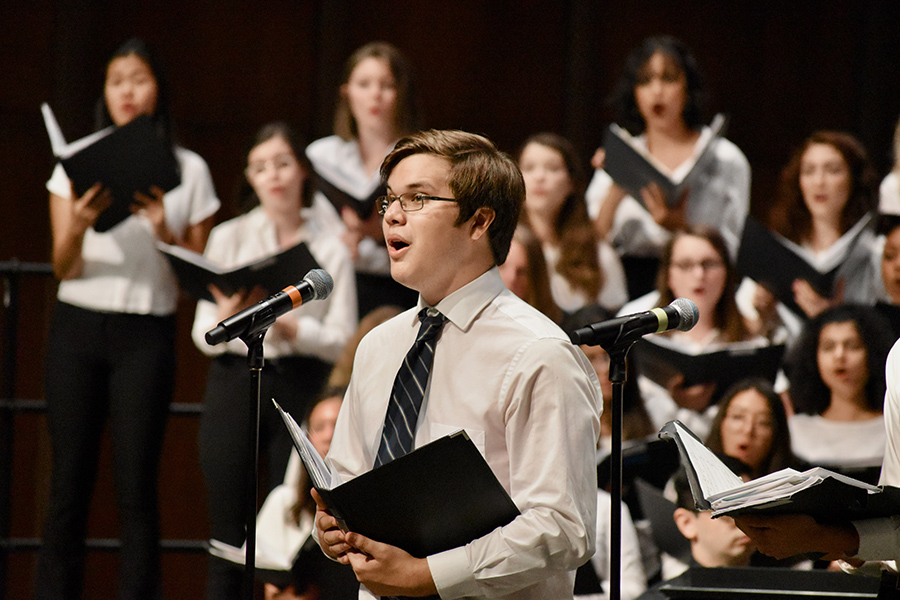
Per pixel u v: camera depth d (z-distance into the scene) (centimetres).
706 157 1071
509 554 431
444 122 1565
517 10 1579
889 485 445
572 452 446
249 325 504
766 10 1590
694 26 1580
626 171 1060
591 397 468
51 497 981
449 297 487
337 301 1052
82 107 1478
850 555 466
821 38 1595
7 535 1043
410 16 1555
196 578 1492
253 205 1103
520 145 1581
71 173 954
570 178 1108
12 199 1467
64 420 989
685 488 839
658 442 878
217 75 1530
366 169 1112
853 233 1034
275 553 857
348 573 791
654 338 954
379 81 1105
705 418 961
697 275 1025
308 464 450
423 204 477
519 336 467
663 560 875
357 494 426
